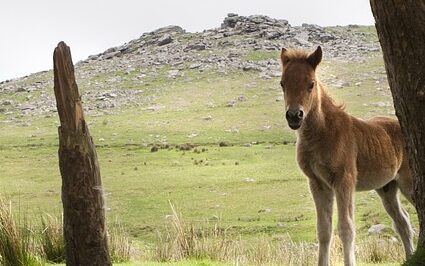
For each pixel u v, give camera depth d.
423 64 6.21
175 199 39.66
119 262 11.23
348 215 9.44
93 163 7.16
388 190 11.09
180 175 47.72
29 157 59.09
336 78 86.81
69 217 7.15
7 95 100.31
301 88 8.85
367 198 32.97
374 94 76.00
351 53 105.50
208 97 86.31
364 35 121.25
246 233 28.89
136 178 47.47
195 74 100.06
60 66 6.93
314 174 9.70
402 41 6.25
